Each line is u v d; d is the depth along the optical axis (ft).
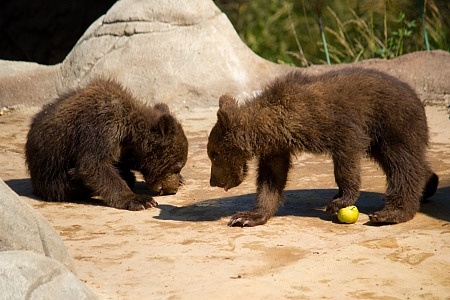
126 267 31.76
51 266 23.06
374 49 86.74
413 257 31.99
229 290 28.27
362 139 37.14
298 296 27.99
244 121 37.47
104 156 42.88
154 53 68.23
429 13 90.12
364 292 28.45
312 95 37.17
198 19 69.51
